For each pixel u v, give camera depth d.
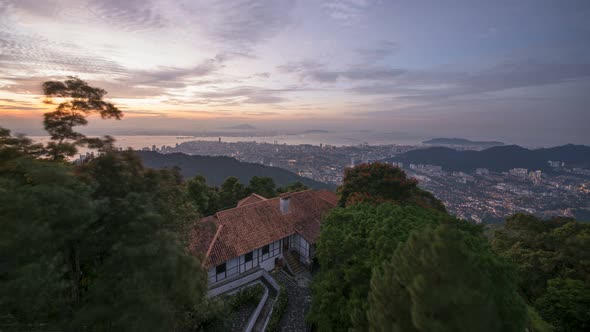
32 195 6.46
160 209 10.20
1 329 6.14
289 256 23.23
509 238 26.00
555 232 22.22
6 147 7.88
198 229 17.06
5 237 5.89
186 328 12.46
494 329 5.66
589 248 18.03
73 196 7.16
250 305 17.31
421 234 6.89
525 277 18.52
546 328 12.77
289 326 15.88
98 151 9.55
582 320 13.04
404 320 6.71
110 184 9.26
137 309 6.78
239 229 21.20
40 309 6.57
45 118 8.98
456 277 5.75
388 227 12.98
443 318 5.58
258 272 20.33
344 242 13.27
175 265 8.00
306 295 19.08
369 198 22.77
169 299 8.05
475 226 14.27
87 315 6.70
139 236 8.08
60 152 9.00
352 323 10.24
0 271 6.02
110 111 10.20
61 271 7.28
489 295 6.11
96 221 8.60
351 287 11.77
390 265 7.84
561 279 15.83
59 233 6.80
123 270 7.37
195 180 29.64
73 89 9.23
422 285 5.89
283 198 24.27
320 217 25.34
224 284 18.55
